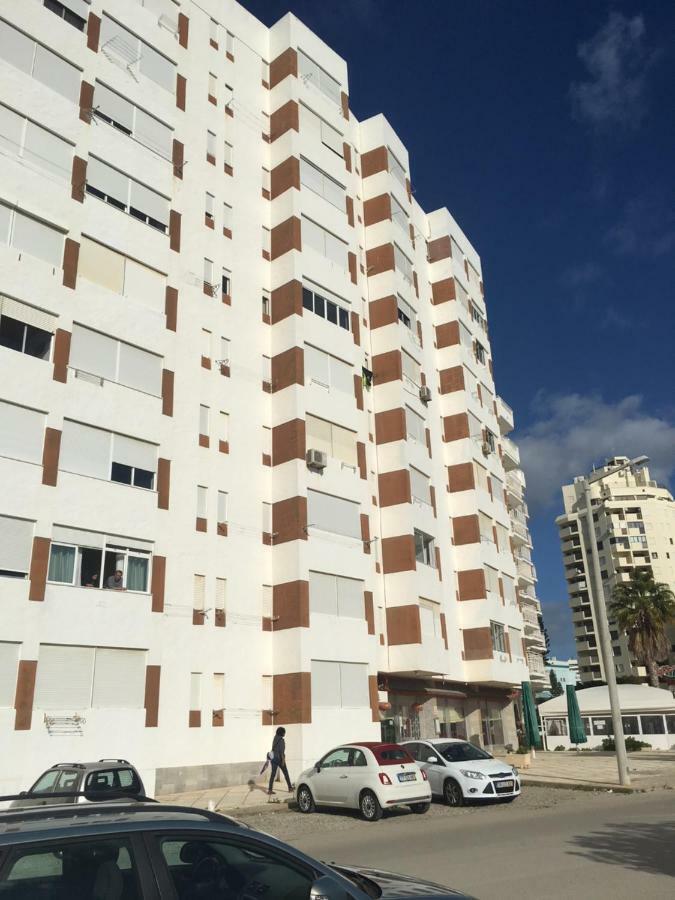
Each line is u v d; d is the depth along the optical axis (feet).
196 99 92.58
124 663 66.23
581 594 324.80
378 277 115.75
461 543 120.37
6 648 59.36
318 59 109.29
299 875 13.08
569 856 33.94
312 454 87.66
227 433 85.35
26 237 69.31
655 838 37.93
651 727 144.25
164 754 68.95
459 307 134.82
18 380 65.10
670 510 318.24
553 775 80.12
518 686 128.88
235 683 77.30
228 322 89.20
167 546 72.08
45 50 74.95
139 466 72.33
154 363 76.38
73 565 65.16
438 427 125.49
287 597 82.28
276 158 101.81
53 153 73.10
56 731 60.23
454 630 114.21
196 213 88.38
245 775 74.90
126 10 84.48
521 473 191.72
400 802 51.98
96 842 11.81
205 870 12.39
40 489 64.18
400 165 127.24
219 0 101.09
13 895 10.84
